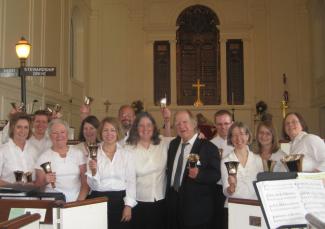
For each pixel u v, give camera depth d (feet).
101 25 47.80
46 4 33.63
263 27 46.93
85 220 10.20
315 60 44.14
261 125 12.95
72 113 40.52
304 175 8.57
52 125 12.66
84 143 14.42
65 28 38.96
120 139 13.98
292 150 13.89
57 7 36.60
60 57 37.27
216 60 47.44
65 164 12.44
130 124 16.28
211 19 47.80
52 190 12.24
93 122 14.29
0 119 24.95
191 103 47.03
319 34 44.24
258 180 8.39
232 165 11.00
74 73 44.27
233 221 10.57
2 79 25.27
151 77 46.78
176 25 47.55
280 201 8.18
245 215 10.36
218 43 47.37
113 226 12.44
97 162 12.48
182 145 13.06
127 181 12.77
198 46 47.65
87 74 46.16
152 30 47.21
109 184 12.49
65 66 38.78
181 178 12.66
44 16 33.04
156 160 13.39
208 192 12.52
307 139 13.30
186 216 12.26
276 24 46.70
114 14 47.80
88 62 46.73
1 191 10.74
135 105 43.98
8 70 21.20
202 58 47.55
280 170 12.38
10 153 13.66
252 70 46.57
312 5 44.27
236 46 47.34
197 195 12.36
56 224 9.79
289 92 45.80
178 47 47.73
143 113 13.61
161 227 13.26
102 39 47.57
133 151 13.38
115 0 47.88
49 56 34.22
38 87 31.30
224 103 46.16
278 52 46.39
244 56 46.65
